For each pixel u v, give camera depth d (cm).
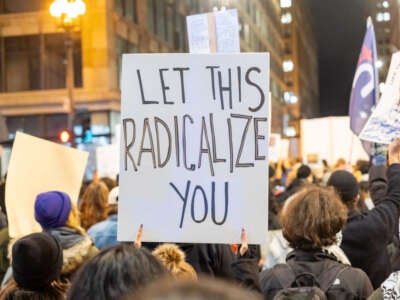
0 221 597
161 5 3694
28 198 494
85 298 195
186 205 349
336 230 325
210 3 3127
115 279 194
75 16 1784
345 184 461
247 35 5350
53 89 3020
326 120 1529
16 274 298
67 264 377
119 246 208
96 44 2894
